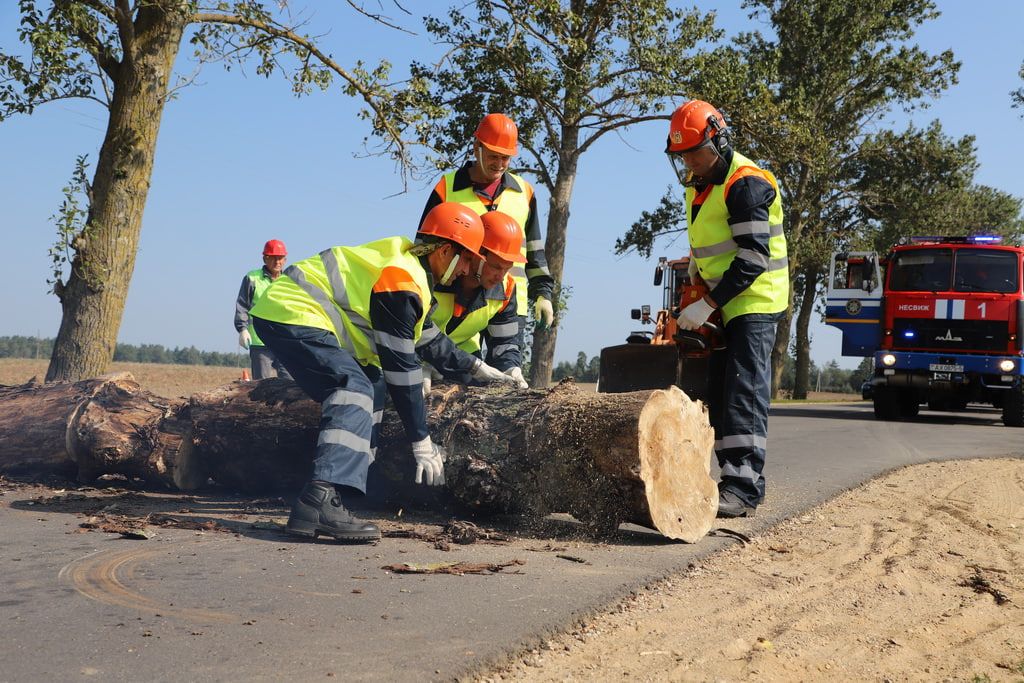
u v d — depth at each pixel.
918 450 9.92
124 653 3.01
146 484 6.73
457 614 3.52
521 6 19.27
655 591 4.07
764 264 5.59
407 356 4.86
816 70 34.28
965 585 4.44
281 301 5.07
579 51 19.64
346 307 5.07
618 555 4.66
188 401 6.44
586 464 4.93
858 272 15.73
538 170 22.16
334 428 4.87
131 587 3.81
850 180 37.75
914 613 3.93
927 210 35.81
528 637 3.28
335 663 2.96
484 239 5.37
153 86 10.85
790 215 35.22
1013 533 5.62
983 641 3.59
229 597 3.68
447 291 5.59
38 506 5.80
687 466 5.02
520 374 6.16
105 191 10.64
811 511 6.10
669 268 17.47
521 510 5.22
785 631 3.58
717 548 4.89
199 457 6.51
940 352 15.10
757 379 5.80
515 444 5.15
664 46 21.34
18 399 6.91
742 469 5.81
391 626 3.35
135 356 94.25
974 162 36.06
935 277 15.20
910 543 5.20
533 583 4.03
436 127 14.74
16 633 3.20
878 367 15.51
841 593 4.16
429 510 5.74
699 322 5.69
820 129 32.78
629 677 3.01
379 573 4.13
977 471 8.27
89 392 6.74
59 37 10.33
